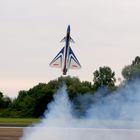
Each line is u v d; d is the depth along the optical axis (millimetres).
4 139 84750
